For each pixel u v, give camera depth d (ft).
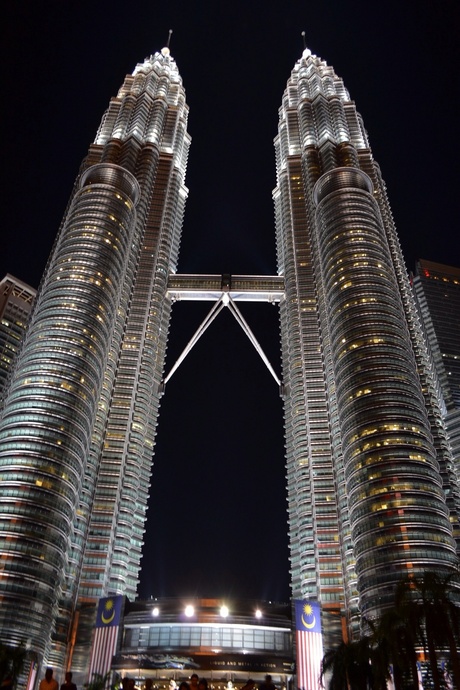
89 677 421.18
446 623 201.77
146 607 461.37
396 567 444.14
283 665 423.23
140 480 645.10
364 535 474.49
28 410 518.37
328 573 549.95
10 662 252.21
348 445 535.19
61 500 484.74
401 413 526.57
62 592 515.91
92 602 526.16
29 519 460.14
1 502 463.01
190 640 440.45
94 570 547.08
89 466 605.73
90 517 581.53
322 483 609.83
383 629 217.36
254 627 447.42
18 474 479.00
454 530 545.85
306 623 433.48
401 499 475.31
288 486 645.92
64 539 474.90
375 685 229.25
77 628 508.12
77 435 525.34
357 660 251.60
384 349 576.61
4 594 424.87
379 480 491.31
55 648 483.10
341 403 570.87
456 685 193.26
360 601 458.09
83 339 583.99
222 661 419.13
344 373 581.12
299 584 567.59
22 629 418.72
